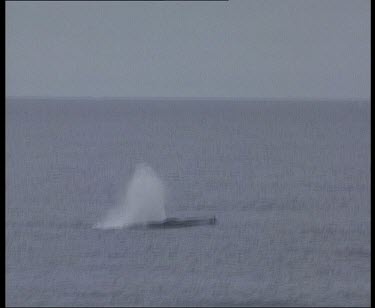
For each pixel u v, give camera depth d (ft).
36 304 597.93
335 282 650.02
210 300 608.60
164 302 604.90
